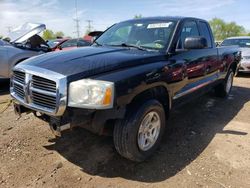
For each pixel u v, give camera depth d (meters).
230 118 4.91
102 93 2.64
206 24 5.04
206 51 4.73
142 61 3.26
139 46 3.90
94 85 2.64
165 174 3.05
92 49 3.72
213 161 3.33
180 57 3.83
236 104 5.85
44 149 3.54
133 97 2.93
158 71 3.27
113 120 3.03
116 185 2.85
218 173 3.08
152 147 3.35
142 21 4.39
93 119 2.80
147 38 4.00
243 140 3.94
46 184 2.84
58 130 2.79
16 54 6.80
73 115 2.74
